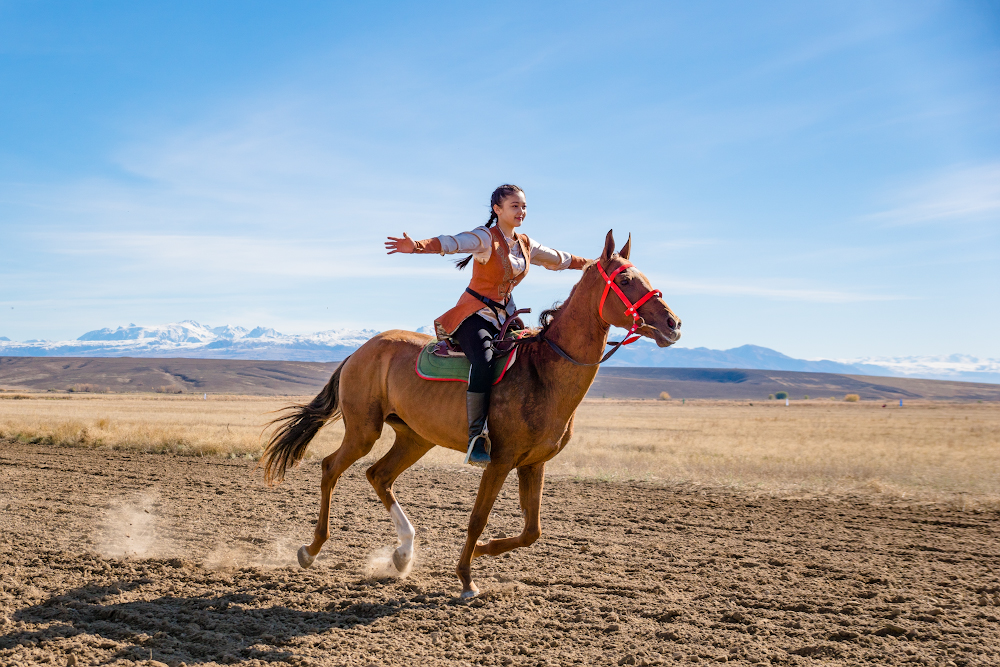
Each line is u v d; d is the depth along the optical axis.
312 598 6.02
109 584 6.33
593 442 25.00
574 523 9.77
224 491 12.23
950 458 19.02
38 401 71.88
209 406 64.38
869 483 13.30
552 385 5.79
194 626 5.27
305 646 4.91
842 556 7.80
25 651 4.66
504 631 5.24
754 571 7.05
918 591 6.34
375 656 4.73
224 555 7.57
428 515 10.27
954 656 4.71
